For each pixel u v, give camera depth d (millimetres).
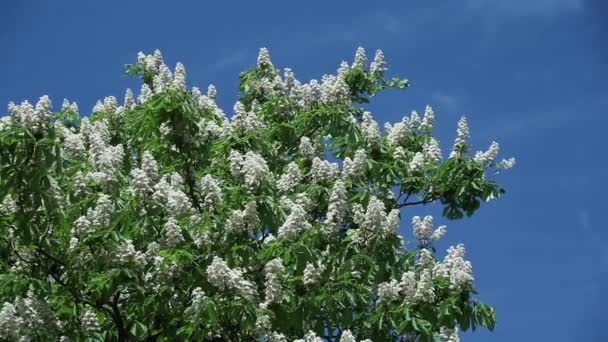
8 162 17375
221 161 20844
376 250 19062
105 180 18797
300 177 21109
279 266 18297
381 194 22188
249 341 18219
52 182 17781
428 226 20359
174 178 19469
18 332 16812
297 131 23297
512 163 22375
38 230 17922
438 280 19141
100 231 17828
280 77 25922
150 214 18625
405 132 23844
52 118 17672
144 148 21688
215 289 17766
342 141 23266
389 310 19016
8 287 17859
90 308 18766
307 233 18562
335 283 18922
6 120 17641
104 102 25250
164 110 20422
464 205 22406
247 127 21328
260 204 18688
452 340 18281
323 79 24672
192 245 18500
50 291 18219
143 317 18422
